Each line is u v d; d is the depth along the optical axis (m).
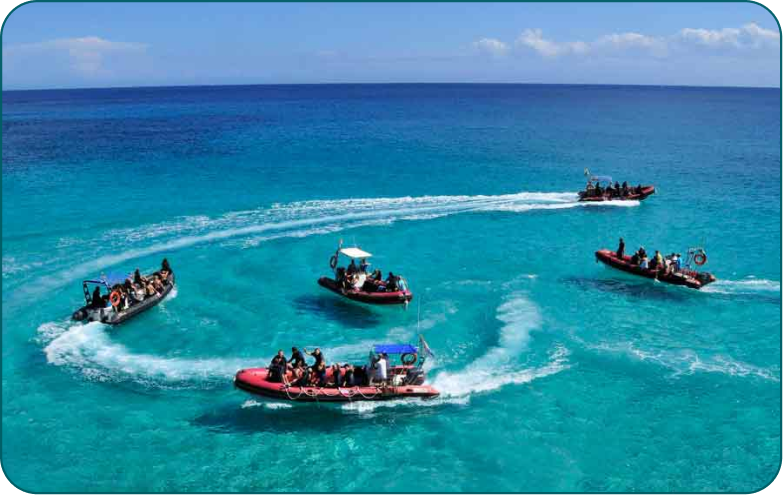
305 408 18.83
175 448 16.66
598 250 33.78
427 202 45.41
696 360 21.83
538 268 31.73
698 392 19.69
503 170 59.09
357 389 18.83
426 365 21.42
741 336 23.77
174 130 95.38
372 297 26.33
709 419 18.19
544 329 24.36
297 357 19.81
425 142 80.25
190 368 21.03
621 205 45.00
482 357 22.03
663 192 50.00
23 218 38.69
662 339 23.55
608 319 25.39
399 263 32.31
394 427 17.91
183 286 28.48
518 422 18.08
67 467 15.67
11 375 20.17
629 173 58.22
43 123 111.06
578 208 44.25
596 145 78.38
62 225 37.41
